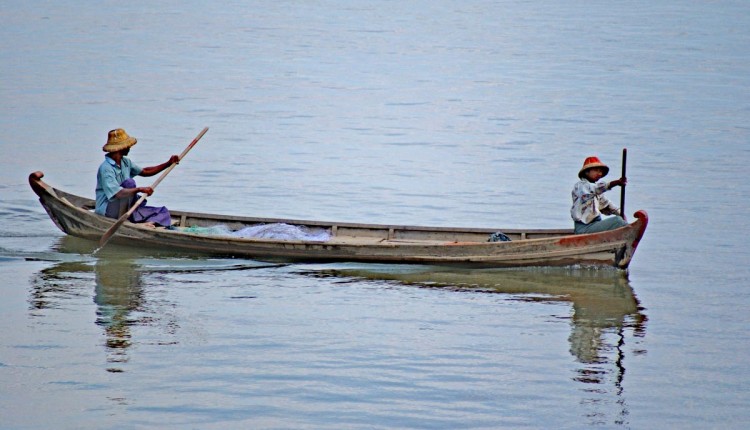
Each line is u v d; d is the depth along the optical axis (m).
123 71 150.62
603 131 103.94
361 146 97.56
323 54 173.50
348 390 40.34
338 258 56.50
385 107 121.25
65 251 59.38
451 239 58.75
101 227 59.53
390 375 41.84
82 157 90.75
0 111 115.19
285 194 77.56
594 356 44.16
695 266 58.31
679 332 47.19
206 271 56.06
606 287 53.91
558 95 128.38
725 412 38.81
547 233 58.12
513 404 39.28
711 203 74.12
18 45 178.12
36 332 45.84
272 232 59.03
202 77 146.00
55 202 60.91
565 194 78.19
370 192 78.50
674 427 37.56
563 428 37.41
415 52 175.38
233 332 46.41
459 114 115.88
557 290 53.31
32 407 38.34
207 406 38.75
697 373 42.50
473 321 48.31
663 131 103.31
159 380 40.97
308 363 42.94
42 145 95.94
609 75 144.88
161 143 97.69
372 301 51.09
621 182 55.78
